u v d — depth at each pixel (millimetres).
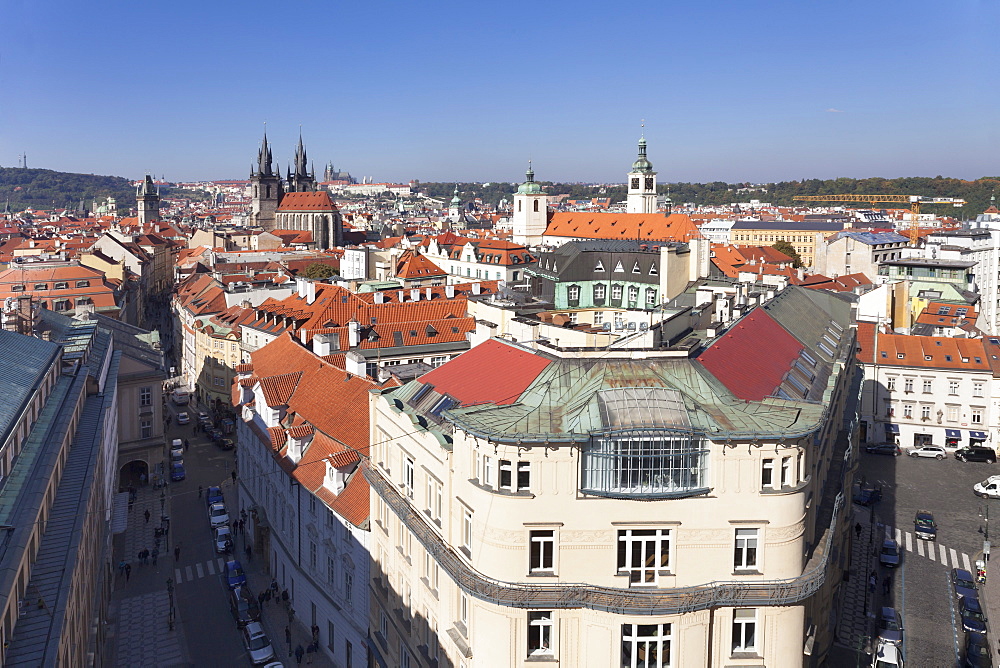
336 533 70750
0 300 158375
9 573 43000
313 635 77375
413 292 141375
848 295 119625
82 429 78062
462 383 57500
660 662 44125
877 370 136375
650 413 45250
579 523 44500
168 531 102438
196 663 73250
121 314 186250
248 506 98062
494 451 44531
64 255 198250
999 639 76438
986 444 131500
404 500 57094
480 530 45500
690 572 45000
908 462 128875
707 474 44875
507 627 44719
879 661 70250
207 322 161625
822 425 47250
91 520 67188
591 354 52219
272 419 85875
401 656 59000
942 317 159250
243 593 84312
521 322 73938
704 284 114500
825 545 50500
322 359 90875
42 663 42250
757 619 45469
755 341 68500
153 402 118250
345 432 74562
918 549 96375
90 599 65562
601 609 43656
